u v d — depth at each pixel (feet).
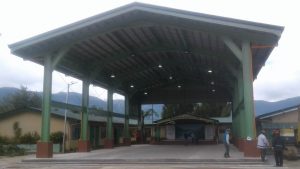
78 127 113.80
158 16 74.74
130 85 137.59
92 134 123.95
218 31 71.87
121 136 154.40
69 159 70.49
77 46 86.74
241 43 72.02
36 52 80.94
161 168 58.54
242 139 86.22
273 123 97.86
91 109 103.55
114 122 142.10
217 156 73.56
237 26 67.87
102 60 100.37
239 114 94.53
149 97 155.02
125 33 86.33
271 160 69.00
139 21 77.41
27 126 109.40
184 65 117.19
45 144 76.84
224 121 183.93
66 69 92.79
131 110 151.43
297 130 94.38
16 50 78.13
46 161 70.64
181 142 143.02
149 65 116.67
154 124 147.64
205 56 97.50
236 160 64.13
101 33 79.87
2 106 184.65
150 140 153.99
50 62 80.79
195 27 73.56
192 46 94.02
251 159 63.98
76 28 76.07
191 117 140.77
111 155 81.35
